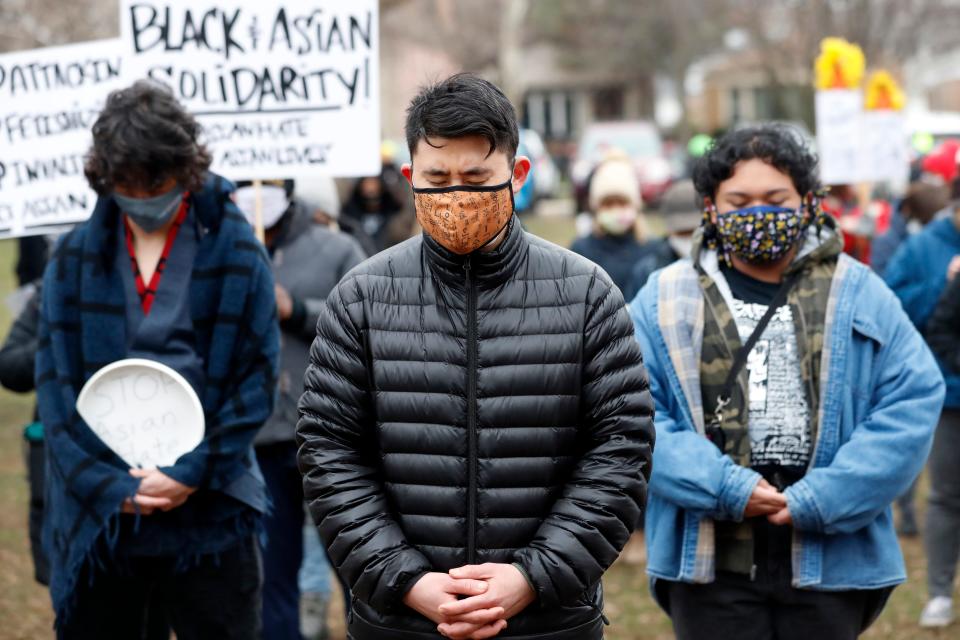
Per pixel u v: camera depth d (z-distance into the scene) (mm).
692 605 4625
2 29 13086
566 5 70688
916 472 4449
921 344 4586
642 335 4746
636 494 3691
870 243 9922
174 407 4637
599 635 3830
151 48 6102
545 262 3750
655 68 70875
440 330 3693
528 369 3670
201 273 4684
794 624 4555
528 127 76750
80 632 4703
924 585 8047
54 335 4648
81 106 6078
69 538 4547
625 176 9117
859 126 10164
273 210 6363
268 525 6148
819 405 4484
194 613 4742
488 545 3666
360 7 6121
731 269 4723
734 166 4617
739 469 4441
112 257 4703
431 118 3508
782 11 47875
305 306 6211
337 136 6168
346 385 3756
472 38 55281
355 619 3834
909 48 42250
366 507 3697
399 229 12414
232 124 6168
